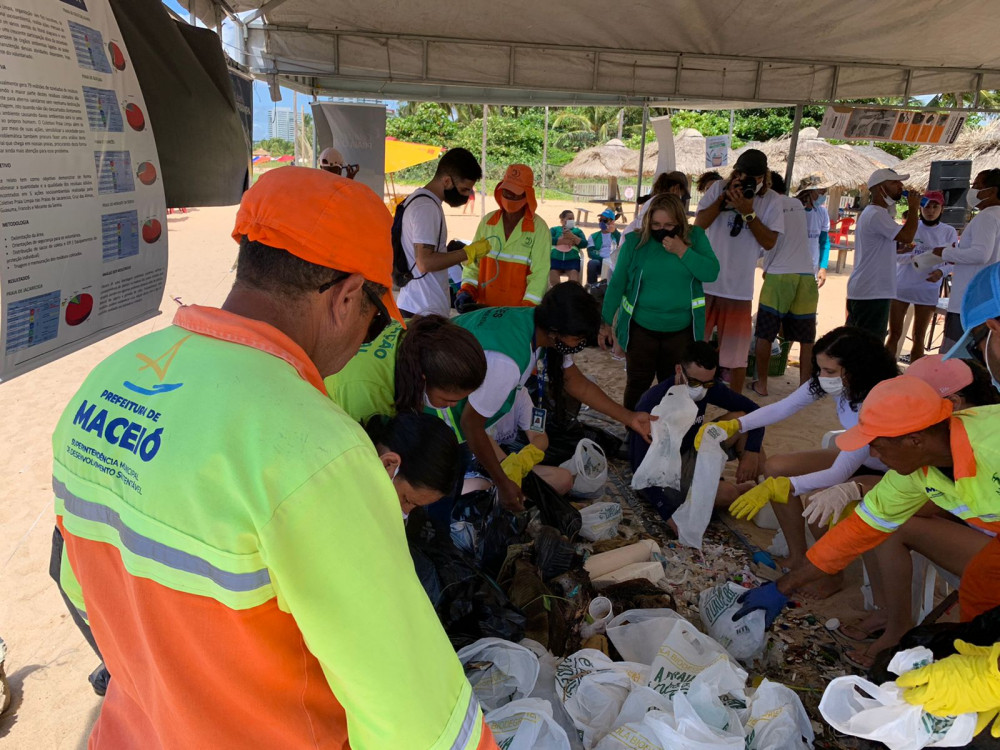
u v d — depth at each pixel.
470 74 7.46
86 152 2.28
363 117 9.45
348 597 0.92
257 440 0.91
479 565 3.02
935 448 2.13
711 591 3.07
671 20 6.49
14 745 2.61
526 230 5.11
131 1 2.74
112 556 1.06
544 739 2.11
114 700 1.33
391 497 1.00
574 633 2.84
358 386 2.73
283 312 1.11
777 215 5.87
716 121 31.22
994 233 6.31
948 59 7.43
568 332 3.14
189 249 16.56
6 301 1.99
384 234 1.16
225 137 3.29
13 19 1.95
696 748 2.00
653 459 3.91
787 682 2.85
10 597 3.51
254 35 6.89
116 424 1.02
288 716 1.03
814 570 2.69
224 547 0.90
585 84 7.62
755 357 7.09
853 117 7.82
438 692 0.99
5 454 5.34
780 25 6.51
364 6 6.36
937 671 1.90
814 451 3.92
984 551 2.44
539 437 4.12
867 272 6.79
